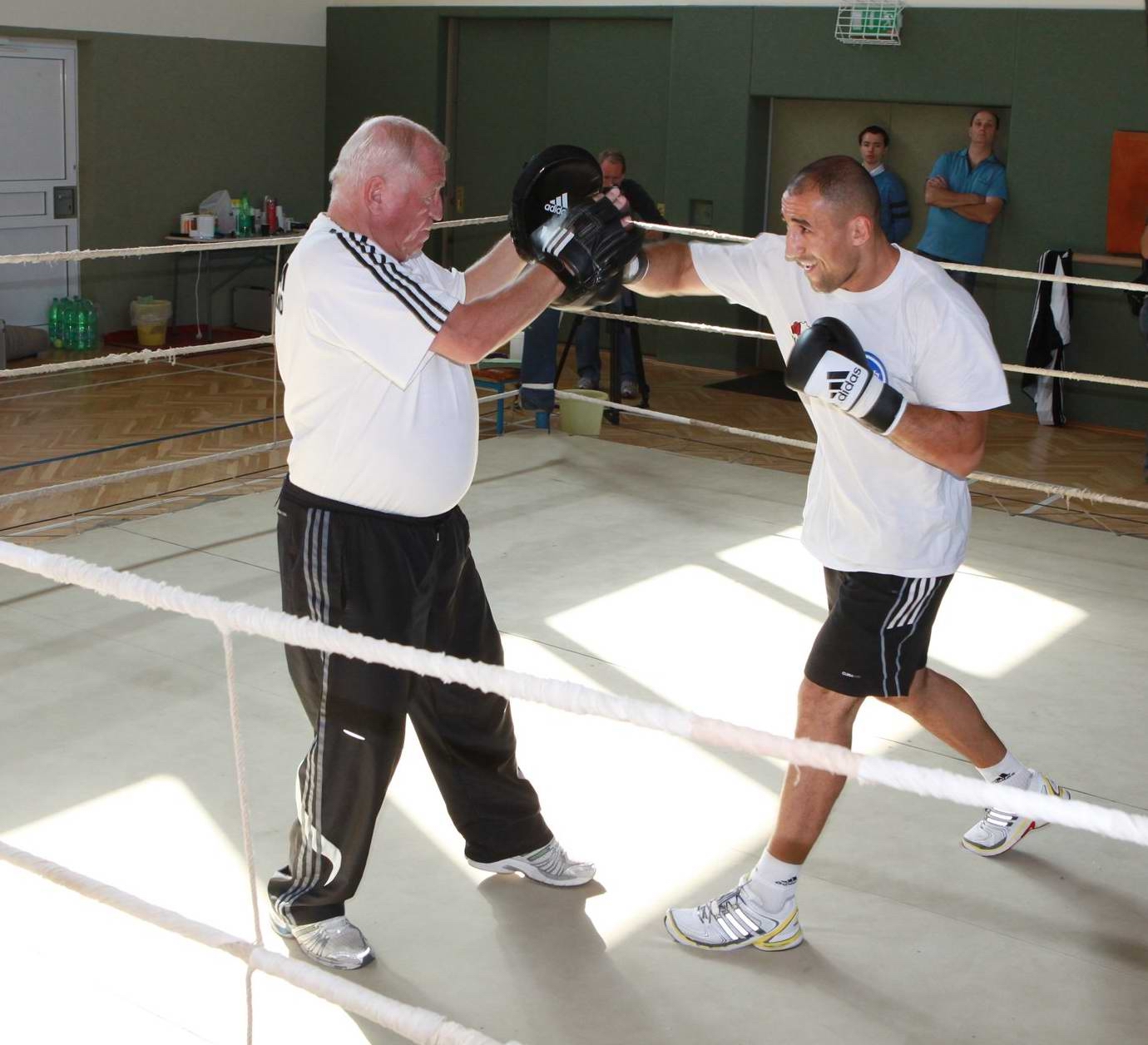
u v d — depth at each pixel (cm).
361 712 204
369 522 203
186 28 846
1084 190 664
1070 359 684
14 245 795
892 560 212
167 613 365
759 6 740
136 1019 198
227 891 232
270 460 555
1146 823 94
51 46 789
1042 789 252
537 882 239
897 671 217
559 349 859
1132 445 642
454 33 877
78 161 818
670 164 794
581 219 188
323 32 925
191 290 876
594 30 812
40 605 369
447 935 223
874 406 192
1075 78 655
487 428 609
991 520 488
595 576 410
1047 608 393
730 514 484
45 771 275
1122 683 337
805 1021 203
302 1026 198
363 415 197
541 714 310
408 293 187
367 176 193
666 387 750
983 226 679
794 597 396
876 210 200
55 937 217
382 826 258
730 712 315
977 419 201
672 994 209
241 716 303
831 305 211
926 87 699
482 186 891
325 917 214
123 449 576
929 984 213
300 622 122
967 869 249
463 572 223
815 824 216
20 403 667
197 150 870
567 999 207
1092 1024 204
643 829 260
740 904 221
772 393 742
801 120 763
